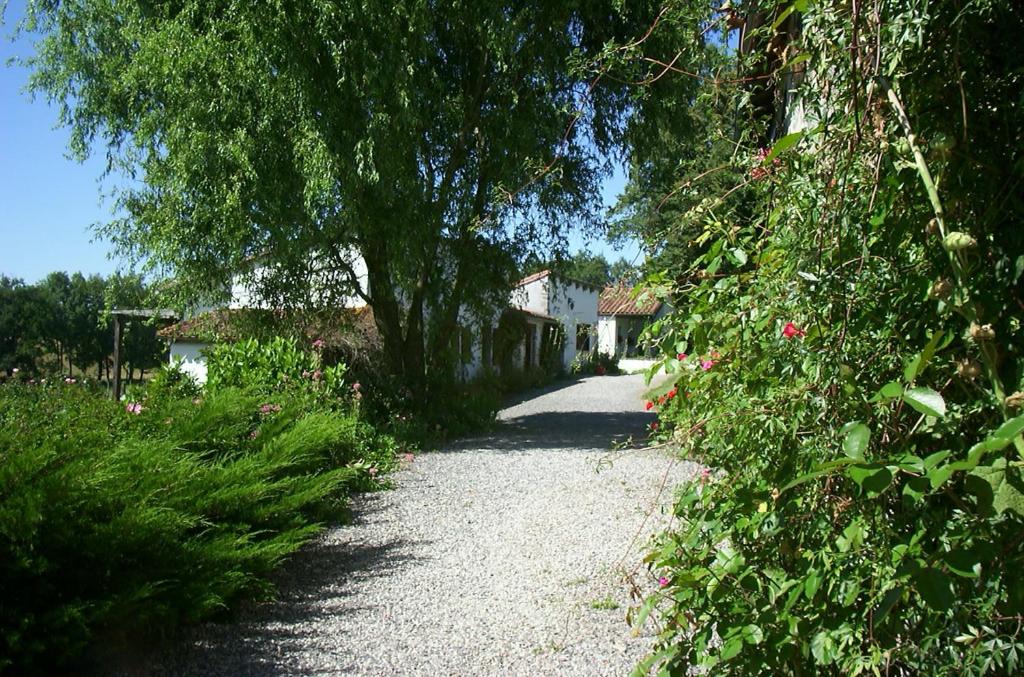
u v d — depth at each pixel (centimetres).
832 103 175
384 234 1035
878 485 117
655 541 235
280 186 930
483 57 1039
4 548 314
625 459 897
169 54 916
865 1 156
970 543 126
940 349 152
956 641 131
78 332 2756
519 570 489
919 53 156
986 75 158
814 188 175
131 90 1052
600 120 1073
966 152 152
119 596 338
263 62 899
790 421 169
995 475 117
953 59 156
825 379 161
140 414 547
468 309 1238
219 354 974
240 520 468
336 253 1116
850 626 152
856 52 157
